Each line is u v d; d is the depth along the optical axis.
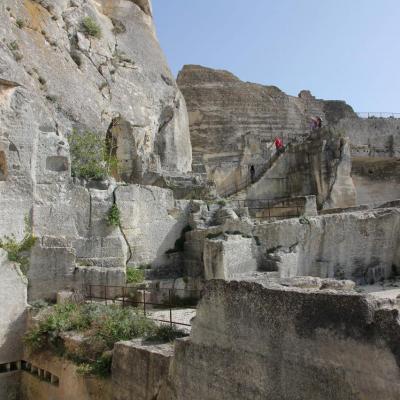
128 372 8.16
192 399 6.93
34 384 10.62
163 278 15.12
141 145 21.69
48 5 20.17
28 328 11.27
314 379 5.37
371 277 14.72
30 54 17.38
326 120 44.12
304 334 5.52
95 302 11.75
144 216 15.49
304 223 14.25
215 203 16.84
